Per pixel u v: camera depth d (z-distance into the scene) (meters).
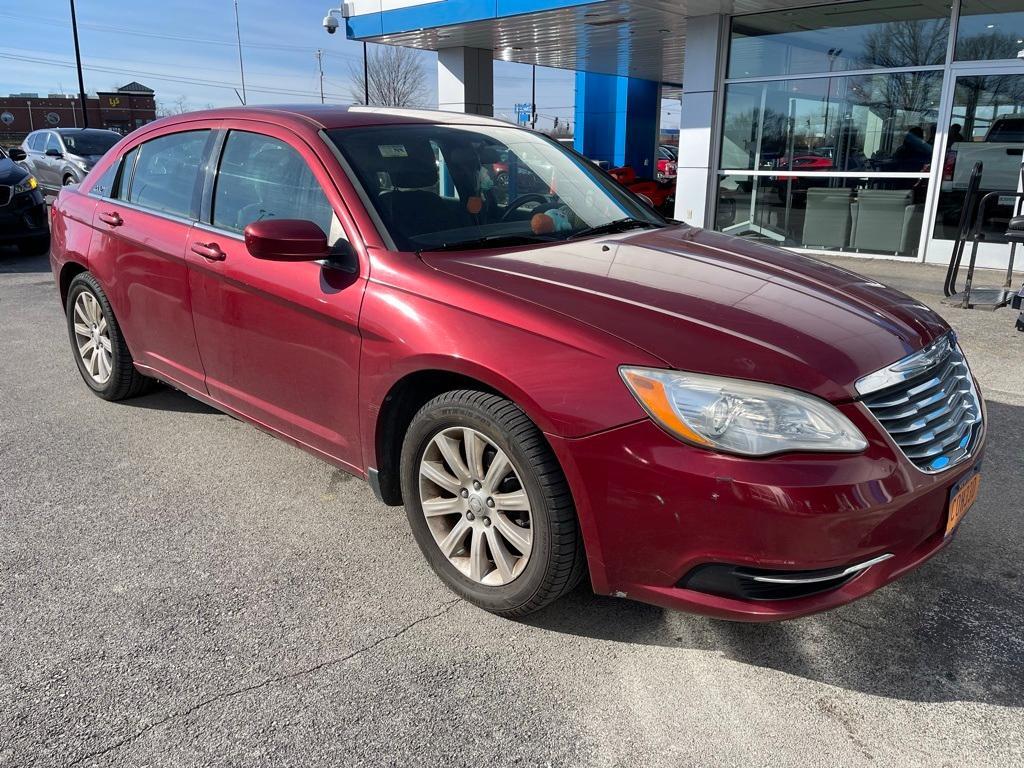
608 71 19.66
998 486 3.59
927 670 2.39
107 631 2.57
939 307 7.14
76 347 4.79
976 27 9.09
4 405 4.71
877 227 10.27
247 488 3.63
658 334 2.29
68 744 2.09
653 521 2.19
